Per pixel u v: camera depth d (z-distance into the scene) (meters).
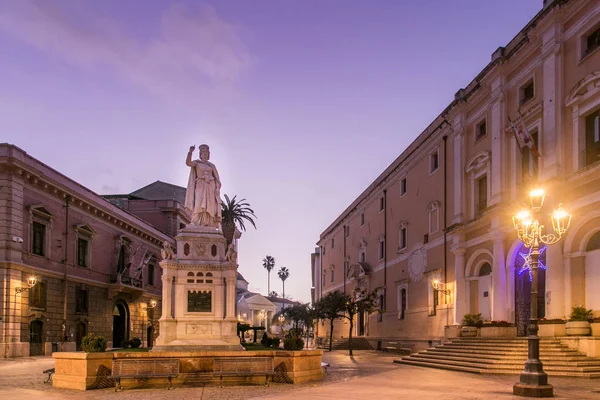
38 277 34.81
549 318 21.34
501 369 19.11
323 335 67.25
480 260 28.72
